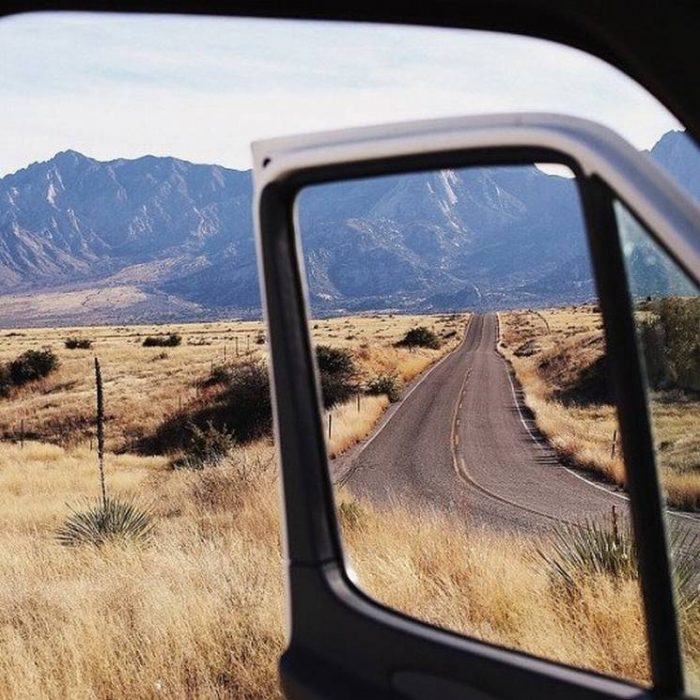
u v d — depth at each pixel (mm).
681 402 1600
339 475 27422
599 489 13586
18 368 77875
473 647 1768
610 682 1604
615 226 1460
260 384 44531
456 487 22609
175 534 14141
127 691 5855
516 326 82562
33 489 36094
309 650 1997
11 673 6070
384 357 53688
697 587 1776
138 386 70375
